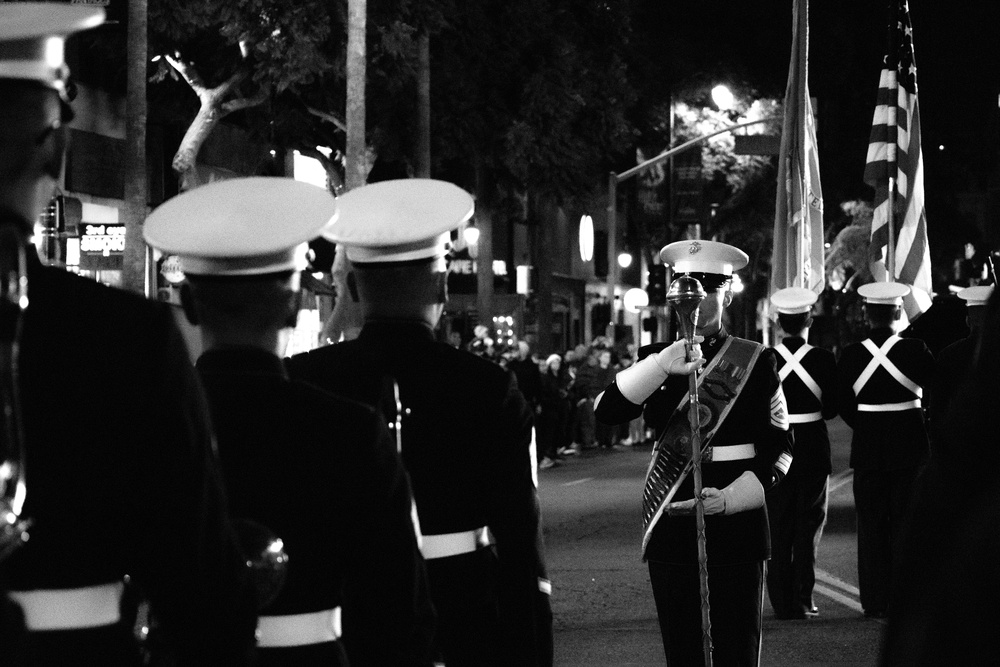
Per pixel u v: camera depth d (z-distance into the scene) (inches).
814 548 560.7
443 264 255.8
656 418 363.6
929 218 2546.8
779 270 808.3
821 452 556.4
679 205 2507.4
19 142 137.1
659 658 485.4
